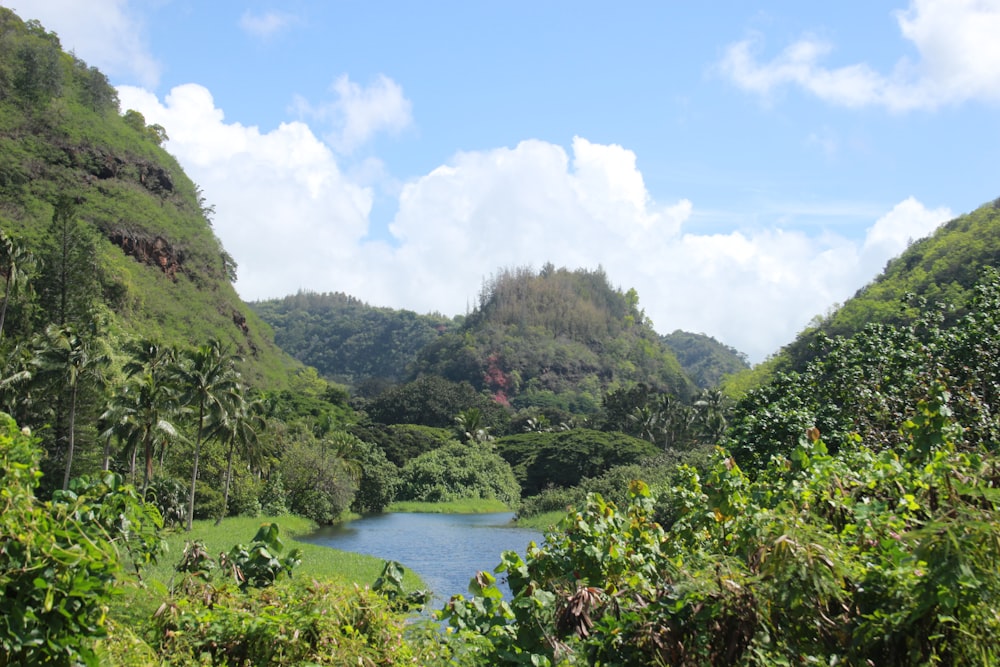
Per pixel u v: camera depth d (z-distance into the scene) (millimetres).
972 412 16281
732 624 5746
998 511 5547
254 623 7254
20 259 53188
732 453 20531
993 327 19344
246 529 49500
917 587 5336
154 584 7703
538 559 8508
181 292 118875
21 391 46188
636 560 8188
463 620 8148
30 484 5418
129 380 53719
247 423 56250
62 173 114125
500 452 98688
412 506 81812
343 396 122812
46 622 4719
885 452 8828
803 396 22922
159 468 54000
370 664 7000
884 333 23250
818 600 5766
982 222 78438
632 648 6219
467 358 186875
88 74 138000
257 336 140750
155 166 135500
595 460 89000
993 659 5102
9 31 129625
